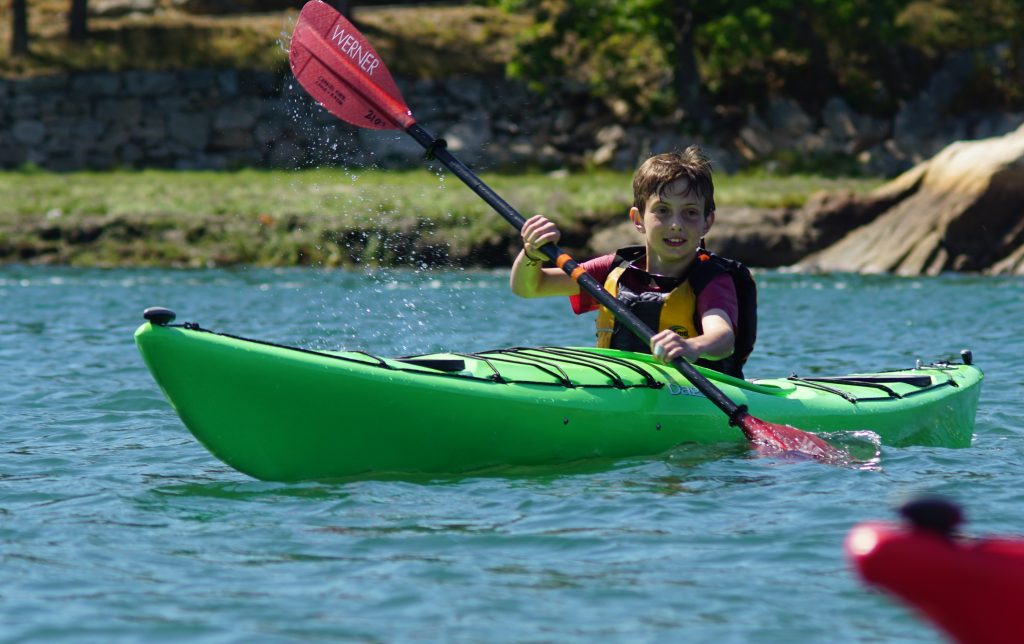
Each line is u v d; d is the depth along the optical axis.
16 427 21.55
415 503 15.31
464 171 20.27
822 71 103.62
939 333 38.19
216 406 15.71
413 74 103.50
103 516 14.73
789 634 10.65
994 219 70.12
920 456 18.55
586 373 18.30
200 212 77.75
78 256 74.19
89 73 100.94
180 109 100.06
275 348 15.98
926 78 104.62
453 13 114.81
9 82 99.31
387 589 11.89
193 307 47.62
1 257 73.75
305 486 16.22
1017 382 27.47
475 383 17.19
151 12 115.31
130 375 28.48
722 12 97.88
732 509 14.95
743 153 99.88
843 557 12.91
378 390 16.39
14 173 94.94
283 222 75.94
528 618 11.04
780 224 74.62
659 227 18.50
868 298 51.91
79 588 11.96
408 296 52.53
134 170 97.62
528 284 19.36
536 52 98.44
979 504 15.16
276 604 11.45
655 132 100.00
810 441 17.88
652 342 17.56
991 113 102.12
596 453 17.84
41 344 34.91
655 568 12.58
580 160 98.88
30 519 14.61
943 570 4.26
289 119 97.88
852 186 86.44
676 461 17.69
